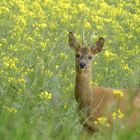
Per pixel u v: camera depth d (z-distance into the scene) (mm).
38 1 27172
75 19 25188
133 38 24688
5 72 16359
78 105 14461
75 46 15445
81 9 26281
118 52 22453
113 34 24312
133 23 27047
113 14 27109
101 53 20422
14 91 15195
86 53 15086
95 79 18188
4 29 21516
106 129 12250
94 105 14367
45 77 15836
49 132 11531
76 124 13539
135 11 29844
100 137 11906
